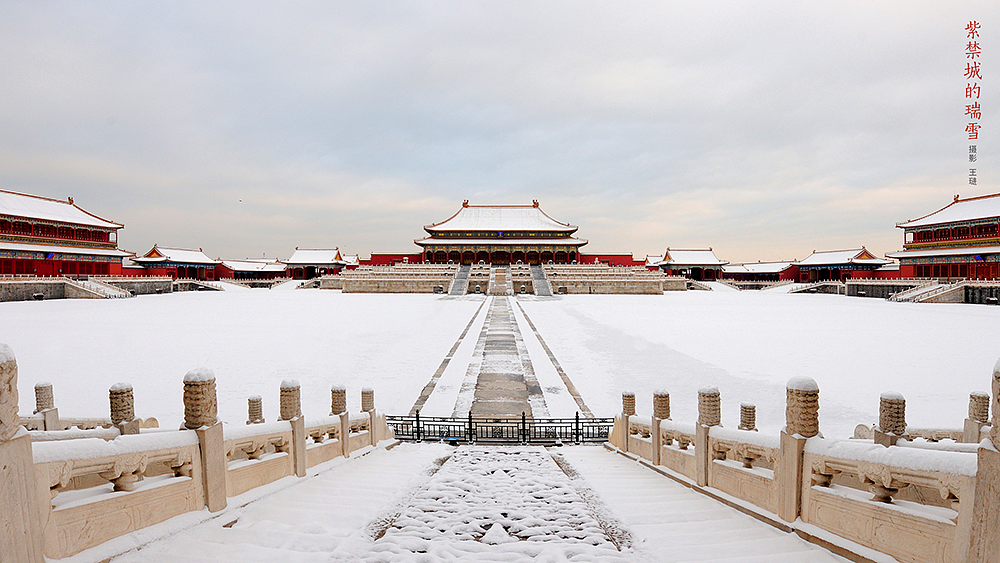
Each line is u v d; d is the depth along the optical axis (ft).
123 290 255.70
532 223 393.91
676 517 21.42
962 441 29.55
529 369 77.66
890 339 103.55
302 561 15.65
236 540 17.48
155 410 56.65
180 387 66.44
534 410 57.06
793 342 100.94
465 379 71.46
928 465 14.65
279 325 128.77
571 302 217.77
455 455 38.34
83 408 56.03
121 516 16.24
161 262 355.36
